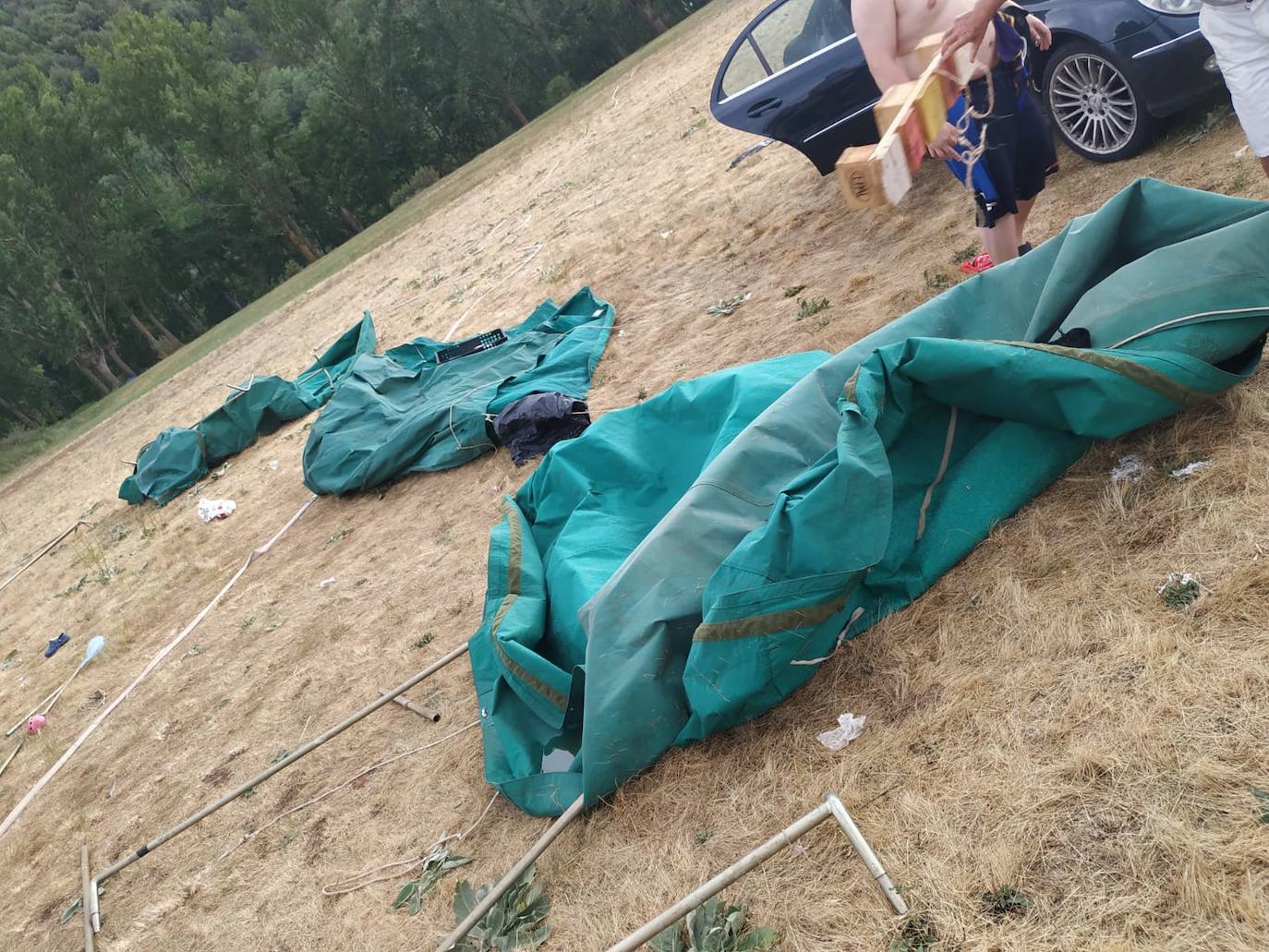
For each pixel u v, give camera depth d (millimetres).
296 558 7941
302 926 3906
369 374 9281
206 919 4273
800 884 2824
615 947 2852
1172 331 3465
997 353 3500
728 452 3998
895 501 3652
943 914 2504
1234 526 2998
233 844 4680
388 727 4922
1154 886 2281
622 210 12570
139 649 7910
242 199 58812
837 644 3520
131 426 23047
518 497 5551
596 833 3473
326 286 26344
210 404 18531
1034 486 3609
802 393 4129
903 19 4184
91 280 57031
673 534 3789
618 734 3496
